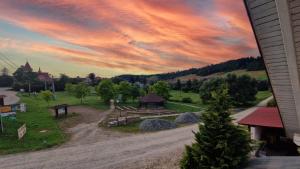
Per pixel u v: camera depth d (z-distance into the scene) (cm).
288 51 670
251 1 608
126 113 5331
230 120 1312
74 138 3152
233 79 6875
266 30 667
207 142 1302
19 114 4634
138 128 3781
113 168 2030
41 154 2448
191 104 7281
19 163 2194
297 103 976
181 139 2978
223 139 1278
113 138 3130
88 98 8081
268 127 1973
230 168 1256
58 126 3866
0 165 2155
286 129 1441
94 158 2298
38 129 3531
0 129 3167
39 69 12462
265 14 617
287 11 544
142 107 6306
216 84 6881
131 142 2892
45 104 6588
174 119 4672
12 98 7281
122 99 6944
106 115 5041
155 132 3506
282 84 908
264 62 827
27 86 9906
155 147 2631
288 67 751
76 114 4997
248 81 6794
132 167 2038
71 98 8175
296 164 1250
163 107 6300
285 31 604
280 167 1214
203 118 1351
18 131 2908
